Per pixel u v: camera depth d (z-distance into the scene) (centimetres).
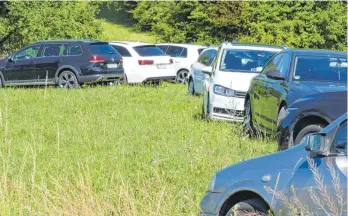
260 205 607
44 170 927
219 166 935
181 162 955
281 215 583
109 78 2408
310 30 4356
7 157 967
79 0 4069
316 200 559
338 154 564
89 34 3959
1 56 3919
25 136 1262
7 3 3916
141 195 782
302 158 593
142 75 2558
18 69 2444
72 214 697
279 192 588
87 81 2372
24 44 3869
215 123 1465
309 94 1041
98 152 1098
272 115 1161
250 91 1347
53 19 3856
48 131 1326
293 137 992
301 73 1184
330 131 577
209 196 643
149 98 2069
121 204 752
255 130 1262
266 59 1555
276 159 616
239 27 4459
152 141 1229
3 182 797
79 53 2392
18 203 750
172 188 821
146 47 2617
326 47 4456
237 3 4394
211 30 4531
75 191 743
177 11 4606
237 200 629
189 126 1429
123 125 1408
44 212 724
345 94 975
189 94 2234
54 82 2408
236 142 1120
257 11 4375
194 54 2870
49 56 2420
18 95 2058
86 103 1852
